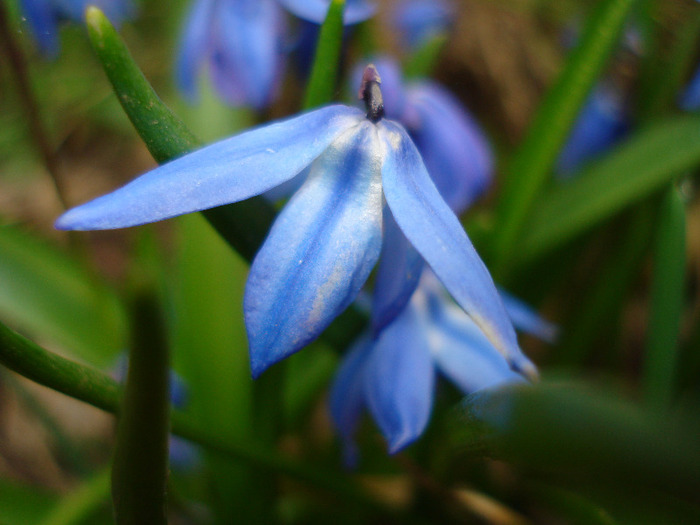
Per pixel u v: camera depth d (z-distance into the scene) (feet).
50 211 0.46
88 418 0.36
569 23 0.43
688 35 0.31
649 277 0.42
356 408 0.21
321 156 0.16
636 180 0.29
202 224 0.28
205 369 0.27
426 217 0.15
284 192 0.19
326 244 0.16
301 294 0.15
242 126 0.31
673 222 0.23
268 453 0.22
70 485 0.34
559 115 0.27
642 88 0.33
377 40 0.39
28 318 0.29
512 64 0.53
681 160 0.28
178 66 0.32
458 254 0.15
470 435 0.16
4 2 0.22
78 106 0.48
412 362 0.21
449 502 0.24
